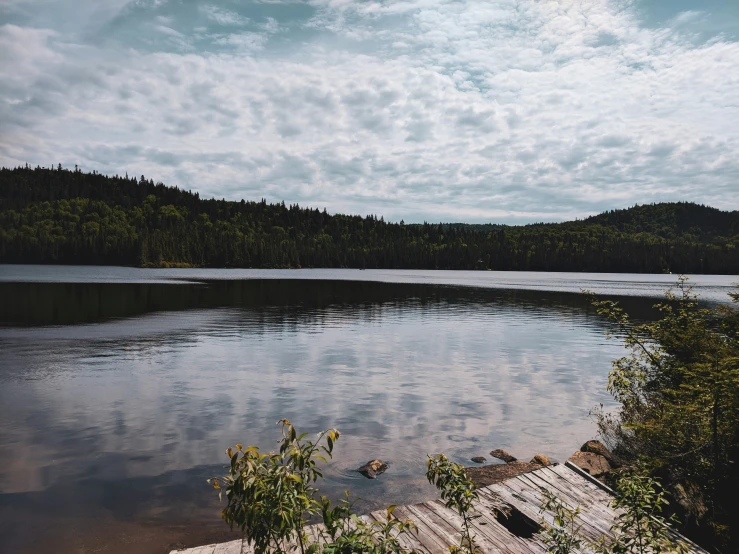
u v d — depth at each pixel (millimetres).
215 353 24344
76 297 52406
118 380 18688
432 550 6840
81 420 14125
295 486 3428
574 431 14281
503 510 8289
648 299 61156
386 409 15906
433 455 12289
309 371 20953
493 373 21375
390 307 49125
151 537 8336
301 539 3615
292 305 49344
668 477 9141
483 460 12031
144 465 11195
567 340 30391
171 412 15008
